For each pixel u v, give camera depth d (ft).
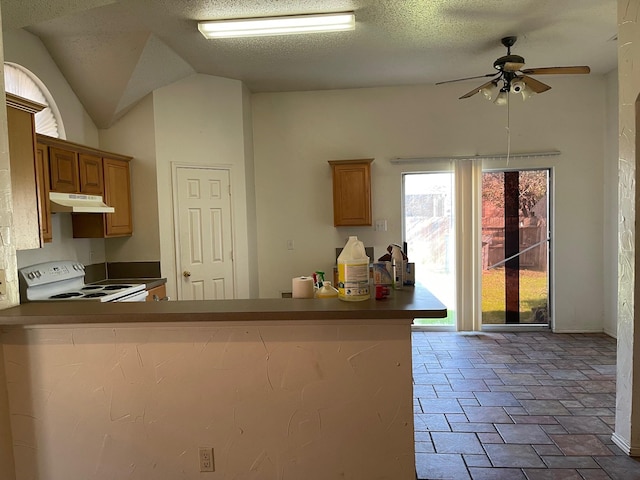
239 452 5.86
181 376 5.84
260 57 12.95
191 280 14.44
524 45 12.49
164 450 5.94
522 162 15.92
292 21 10.36
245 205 15.64
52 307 6.02
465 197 16.07
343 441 5.74
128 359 5.87
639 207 7.60
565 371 12.09
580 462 7.74
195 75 14.34
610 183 15.31
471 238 16.17
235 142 15.30
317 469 5.80
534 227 16.28
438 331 16.53
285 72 14.37
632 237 7.72
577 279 15.96
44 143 10.02
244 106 15.64
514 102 15.81
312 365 5.68
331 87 16.20
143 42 11.38
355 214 15.90
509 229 16.37
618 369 8.23
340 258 5.98
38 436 6.07
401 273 6.61
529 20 10.80
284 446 5.80
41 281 10.37
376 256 16.62
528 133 15.84
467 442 8.49
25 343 5.95
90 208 11.02
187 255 14.35
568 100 15.60
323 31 10.91
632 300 7.77
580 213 15.81
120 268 13.99
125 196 13.44
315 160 16.66
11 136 8.13
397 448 5.69
